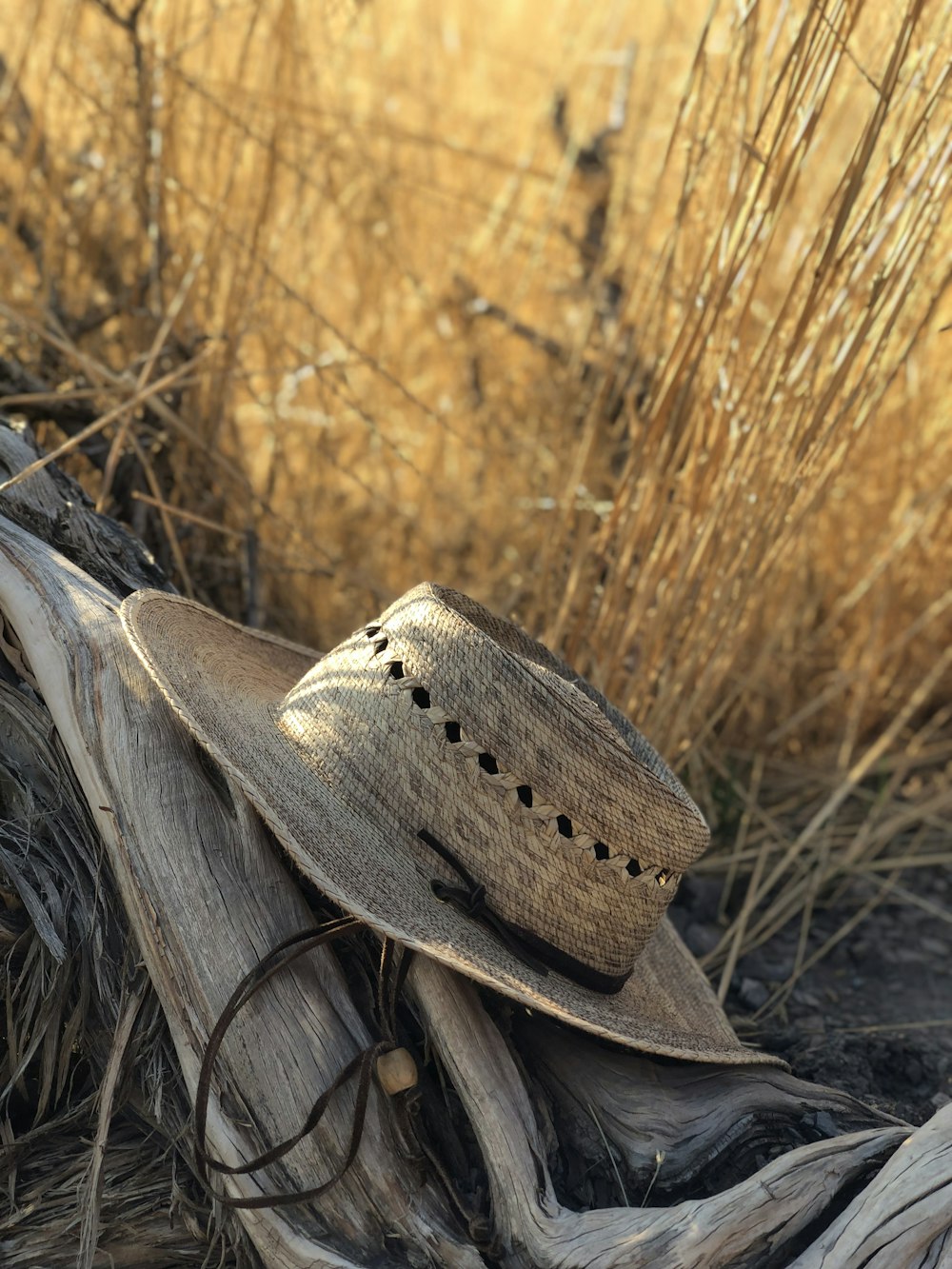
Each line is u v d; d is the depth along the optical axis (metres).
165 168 1.23
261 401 1.31
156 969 0.76
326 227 1.52
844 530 1.36
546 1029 0.83
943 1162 0.72
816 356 1.00
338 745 0.79
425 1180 0.74
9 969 0.82
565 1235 0.73
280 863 0.80
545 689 0.76
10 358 1.18
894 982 1.08
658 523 1.06
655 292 1.07
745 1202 0.73
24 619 0.84
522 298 1.52
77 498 0.99
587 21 1.62
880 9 1.07
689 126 1.04
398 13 1.68
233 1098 0.74
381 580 1.41
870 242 1.00
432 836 0.76
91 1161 0.77
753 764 1.33
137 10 1.20
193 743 0.82
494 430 1.53
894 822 1.23
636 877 0.78
